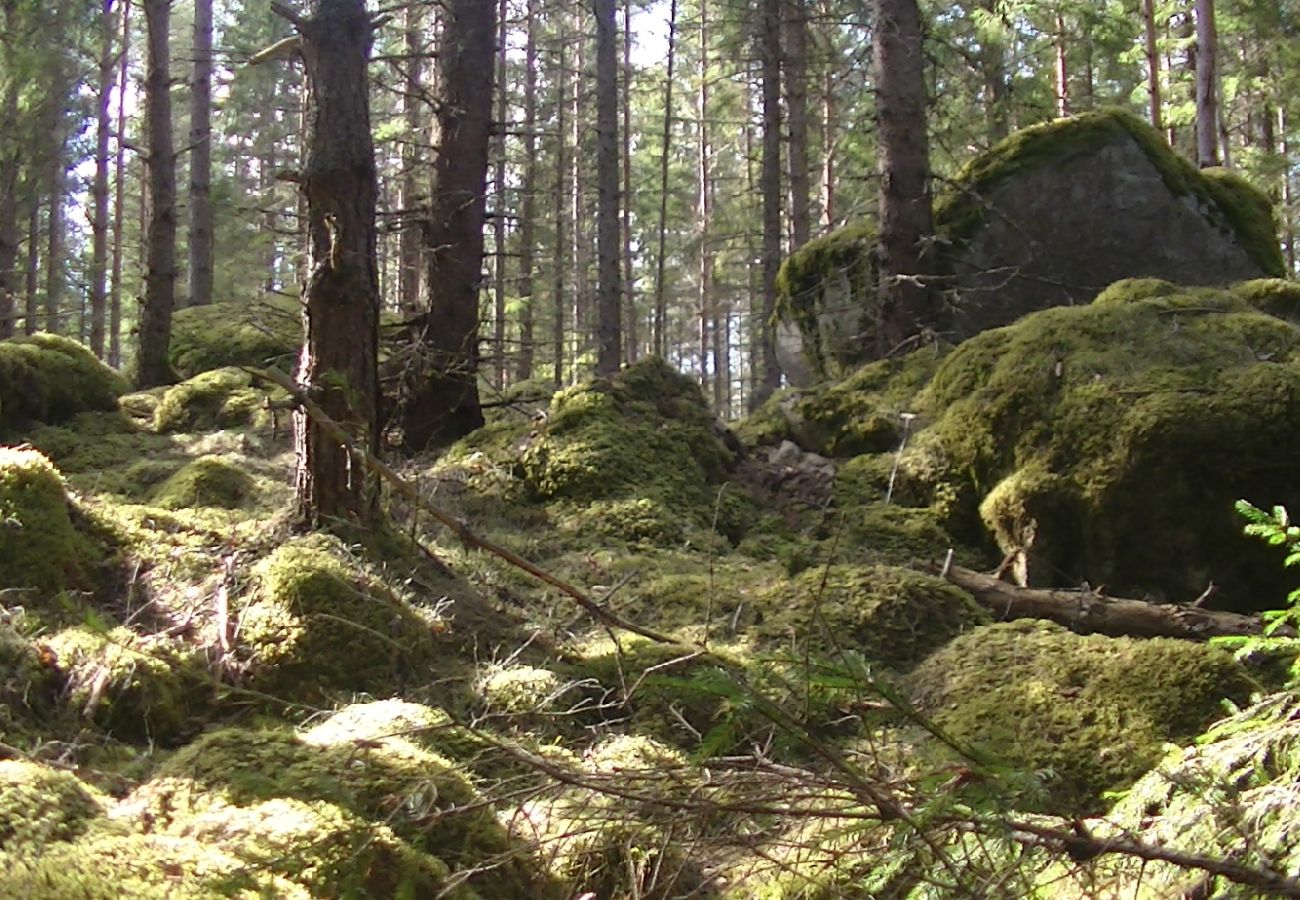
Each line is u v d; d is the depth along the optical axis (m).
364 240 5.14
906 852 2.02
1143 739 3.73
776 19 16.39
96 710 3.48
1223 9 17.31
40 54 16.23
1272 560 5.30
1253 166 18.83
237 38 25.00
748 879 2.70
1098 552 5.62
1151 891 2.12
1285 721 2.29
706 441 7.33
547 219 22.39
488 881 2.77
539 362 22.52
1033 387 6.10
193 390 9.17
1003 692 4.06
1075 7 15.21
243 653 4.05
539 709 3.84
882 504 6.59
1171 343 6.04
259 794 2.79
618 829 2.64
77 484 6.86
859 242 10.19
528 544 5.99
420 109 16.80
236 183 28.80
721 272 30.20
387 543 5.11
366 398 5.13
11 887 1.96
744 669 4.04
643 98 31.38
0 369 8.13
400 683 4.15
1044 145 9.52
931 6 15.26
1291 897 1.77
